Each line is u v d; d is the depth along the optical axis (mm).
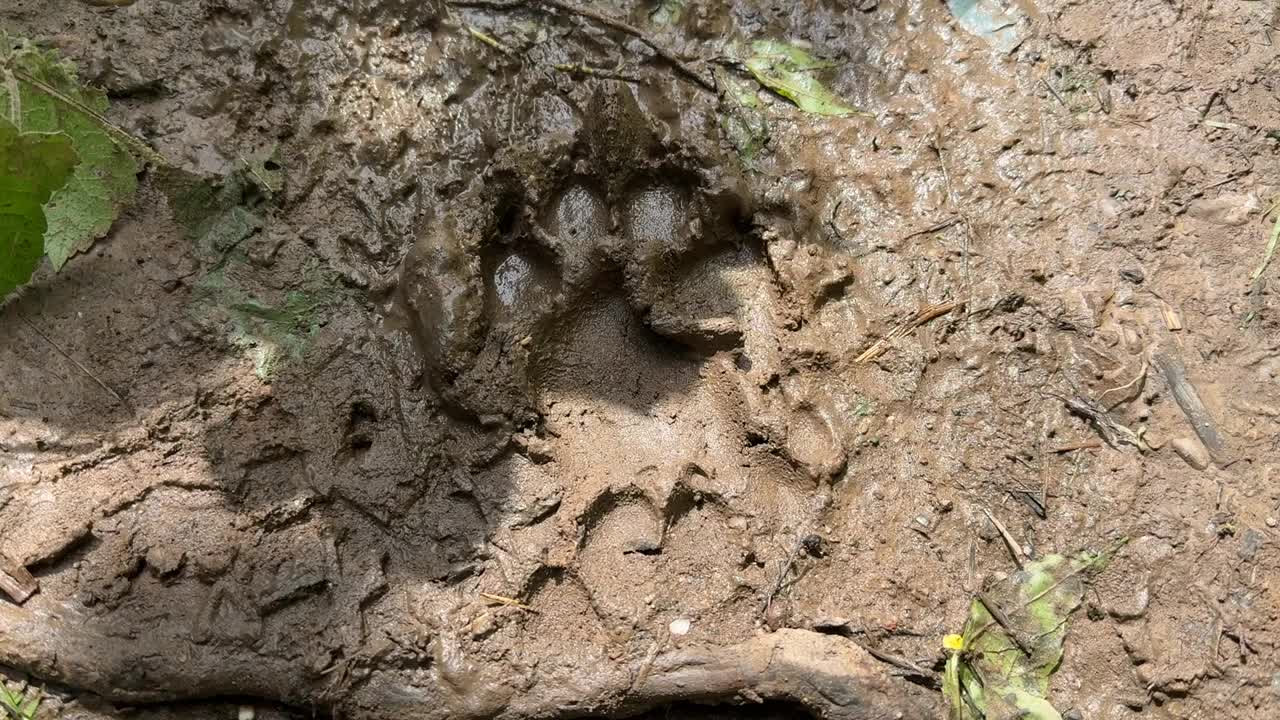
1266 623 1697
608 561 1745
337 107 2025
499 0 2131
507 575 1700
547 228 1967
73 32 2002
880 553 1757
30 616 1607
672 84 2076
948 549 1763
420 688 1625
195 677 1591
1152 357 1878
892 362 1885
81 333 1806
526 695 1632
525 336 1874
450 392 1801
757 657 1645
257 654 1610
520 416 1817
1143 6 2184
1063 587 1728
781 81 2113
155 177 1909
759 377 1858
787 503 1793
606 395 1894
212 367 1812
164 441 1747
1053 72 2145
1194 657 1679
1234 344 1896
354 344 1862
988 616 1719
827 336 1905
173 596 1640
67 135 1633
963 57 2164
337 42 2070
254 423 1780
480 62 2086
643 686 1644
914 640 1694
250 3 2061
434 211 1937
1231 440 1821
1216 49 2154
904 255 1976
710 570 1739
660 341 1941
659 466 1806
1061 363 1884
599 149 1985
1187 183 2027
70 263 1841
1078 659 1697
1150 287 1944
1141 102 2111
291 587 1650
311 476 1753
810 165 2041
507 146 1992
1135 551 1744
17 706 1609
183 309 1847
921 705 1648
